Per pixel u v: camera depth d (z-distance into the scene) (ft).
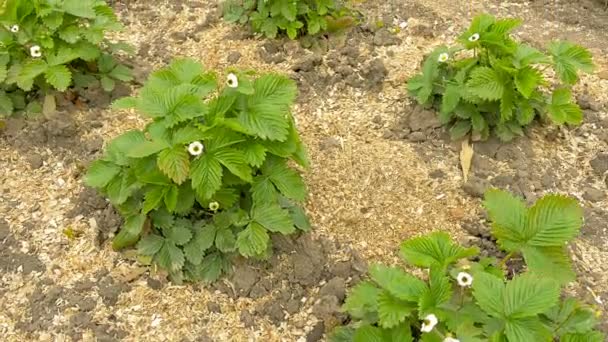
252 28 5.72
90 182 4.00
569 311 3.67
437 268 3.50
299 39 5.65
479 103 4.74
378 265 3.73
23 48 4.90
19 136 4.81
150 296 4.06
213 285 4.10
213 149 3.80
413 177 4.71
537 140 4.95
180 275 4.09
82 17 4.86
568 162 4.84
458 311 3.46
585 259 4.28
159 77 4.18
